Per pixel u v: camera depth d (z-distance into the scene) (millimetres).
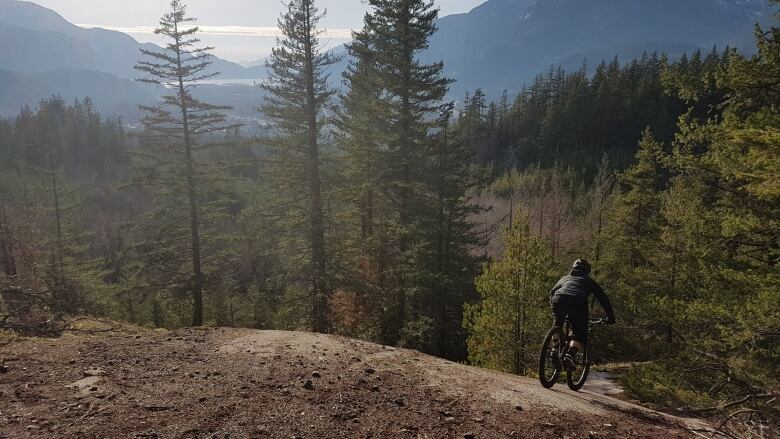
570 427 4613
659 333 14773
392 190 25922
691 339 9633
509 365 13602
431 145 25328
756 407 6184
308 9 20969
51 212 40875
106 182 100750
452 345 27422
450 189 26078
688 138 10297
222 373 5367
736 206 10734
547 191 55438
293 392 4852
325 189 24062
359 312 26250
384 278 26328
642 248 20359
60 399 4305
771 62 7840
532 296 13297
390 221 25266
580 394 6125
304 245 22922
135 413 4094
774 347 7605
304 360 6109
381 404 4734
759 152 6664
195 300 25062
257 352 6383
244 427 3947
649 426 4992
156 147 23953
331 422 4180
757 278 8414
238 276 43938
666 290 15219
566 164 78500
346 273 22547
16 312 9203
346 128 23641
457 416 4598
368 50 26141
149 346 6473
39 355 5684
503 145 106500
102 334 8227
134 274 25453
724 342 8477
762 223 8859
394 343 24766
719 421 5926
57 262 33094
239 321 32031
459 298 27203
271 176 23875
